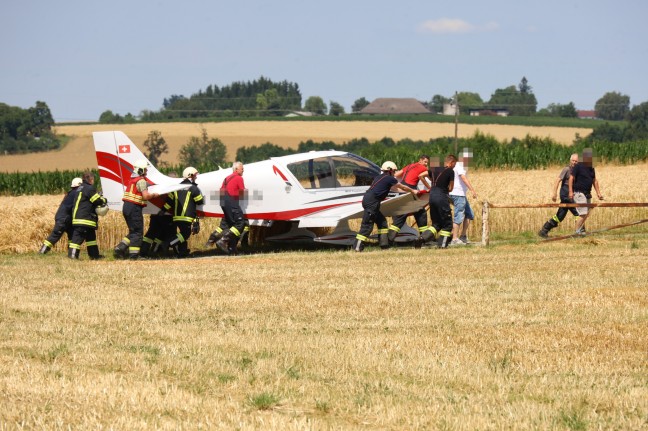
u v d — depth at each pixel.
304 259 34.09
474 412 13.93
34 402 14.14
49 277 29.16
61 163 188.75
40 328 20.70
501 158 102.81
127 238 36.62
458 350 18.03
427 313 22.11
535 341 18.73
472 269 29.84
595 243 38.09
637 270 29.05
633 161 105.31
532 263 31.27
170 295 25.19
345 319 21.55
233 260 34.47
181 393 14.80
